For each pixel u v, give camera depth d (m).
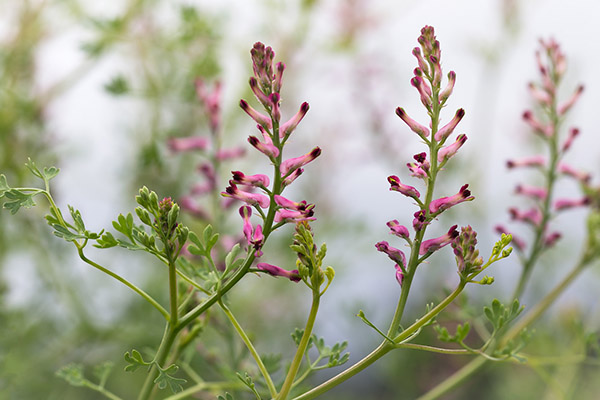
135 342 0.57
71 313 0.57
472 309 0.40
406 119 0.31
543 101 0.41
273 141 0.31
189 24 0.54
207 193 0.44
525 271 0.40
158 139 0.54
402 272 0.31
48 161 0.57
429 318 0.31
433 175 0.31
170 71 0.57
